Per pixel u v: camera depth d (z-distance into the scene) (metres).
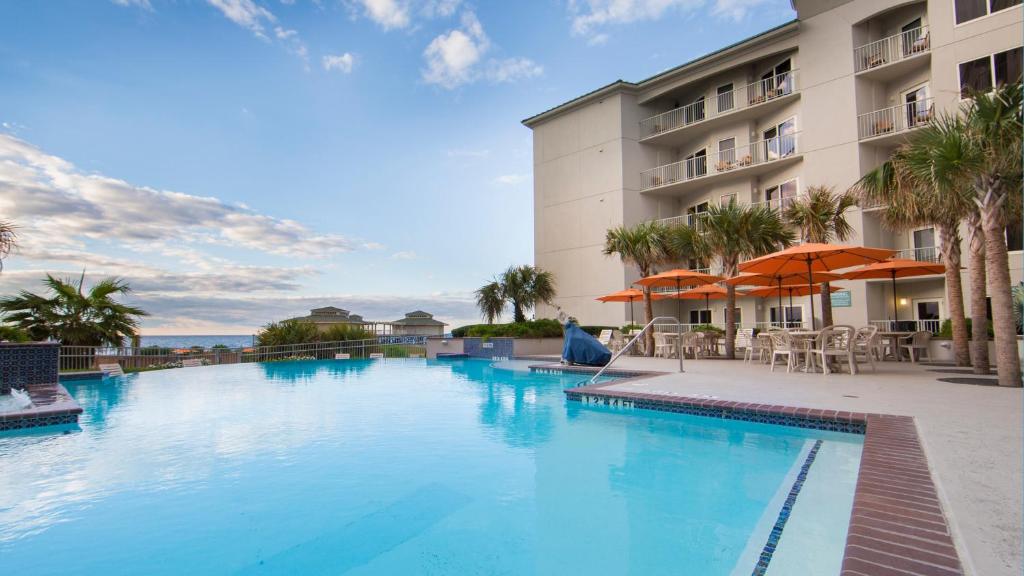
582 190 26.39
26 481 4.45
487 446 5.56
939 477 3.08
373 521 3.47
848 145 18.23
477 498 3.90
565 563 2.79
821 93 19.09
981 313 9.33
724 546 2.92
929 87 17.14
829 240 16.22
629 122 25.11
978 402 5.99
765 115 22.09
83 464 4.97
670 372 10.62
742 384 8.28
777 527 3.14
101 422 7.12
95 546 3.15
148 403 8.92
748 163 21.70
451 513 3.60
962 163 7.15
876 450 3.80
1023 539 2.14
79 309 14.22
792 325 20.47
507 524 3.38
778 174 21.31
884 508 2.61
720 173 22.39
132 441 5.95
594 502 3.75
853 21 18.41
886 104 18.64
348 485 4.26
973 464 3.36
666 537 3.08
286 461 5.02
